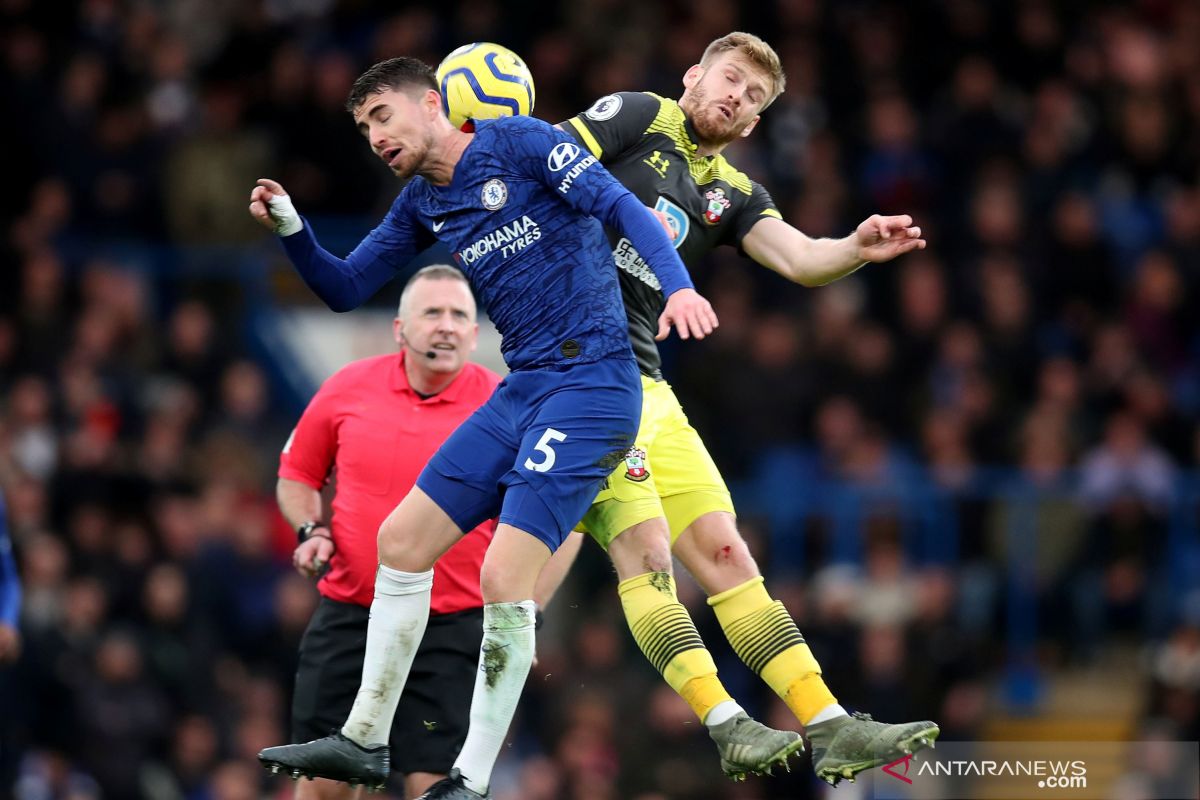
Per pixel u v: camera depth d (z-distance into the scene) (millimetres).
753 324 45531
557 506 17953
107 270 46062
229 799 35531
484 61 19844
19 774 35125
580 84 49281
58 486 39094
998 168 50500
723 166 20797
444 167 18500
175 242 47656
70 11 50125
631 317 19922
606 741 36844
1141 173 52094
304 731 24000
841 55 52250
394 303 47438
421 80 18422
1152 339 48625
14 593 28359
